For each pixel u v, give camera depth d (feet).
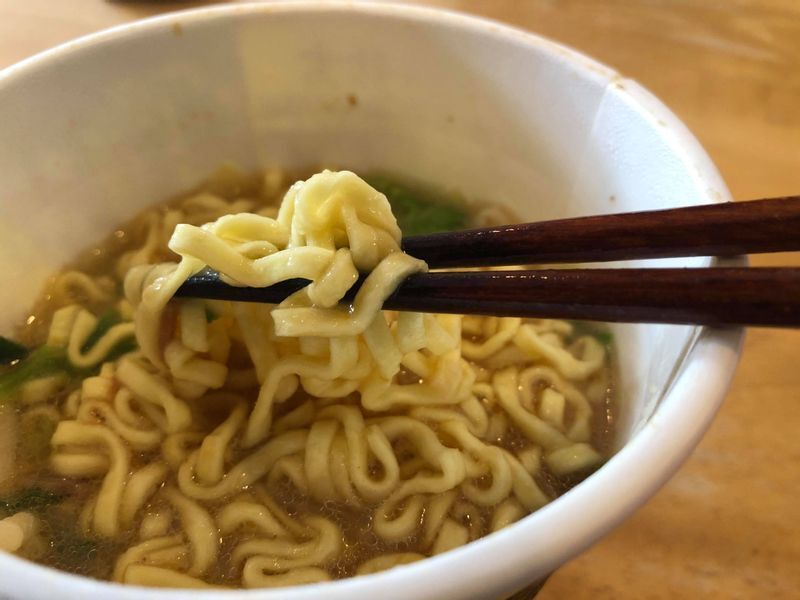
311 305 0.35
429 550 0.38
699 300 0.26
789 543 0.40
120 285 0.50
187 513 0.38
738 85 0.68
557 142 0.48
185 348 0.39
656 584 0.39
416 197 0.56
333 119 0.55
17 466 0.40
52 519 0.38
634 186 0.42
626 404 0.41
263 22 0.49
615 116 0.43
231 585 0.36
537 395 0.45
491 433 0.43
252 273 0.35
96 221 0.51
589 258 0.33
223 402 0.43
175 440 0.40
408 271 0.33
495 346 0.47
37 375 0.44
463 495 0.39
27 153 0.45
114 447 0.40
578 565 0.39
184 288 0.38
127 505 0.38
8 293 0.45
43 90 0.44
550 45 0.46
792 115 0.65
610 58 0.71
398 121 0.54
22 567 0.22
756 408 0.46
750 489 0.42
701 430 0.27
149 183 0.53
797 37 0.75
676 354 0.33
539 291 0.30
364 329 0.34
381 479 0.40
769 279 0.25
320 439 0.39
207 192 0.56
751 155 0.61
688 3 0.79
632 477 0.25
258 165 0.57
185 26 0.48
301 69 0.52
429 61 0.50
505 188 0.53
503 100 0.49
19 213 0.45
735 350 0.28
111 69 0.47
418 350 0.41
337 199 0.35
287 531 0.38
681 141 0.38
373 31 0.50
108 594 0.21
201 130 0.53
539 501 0.39
